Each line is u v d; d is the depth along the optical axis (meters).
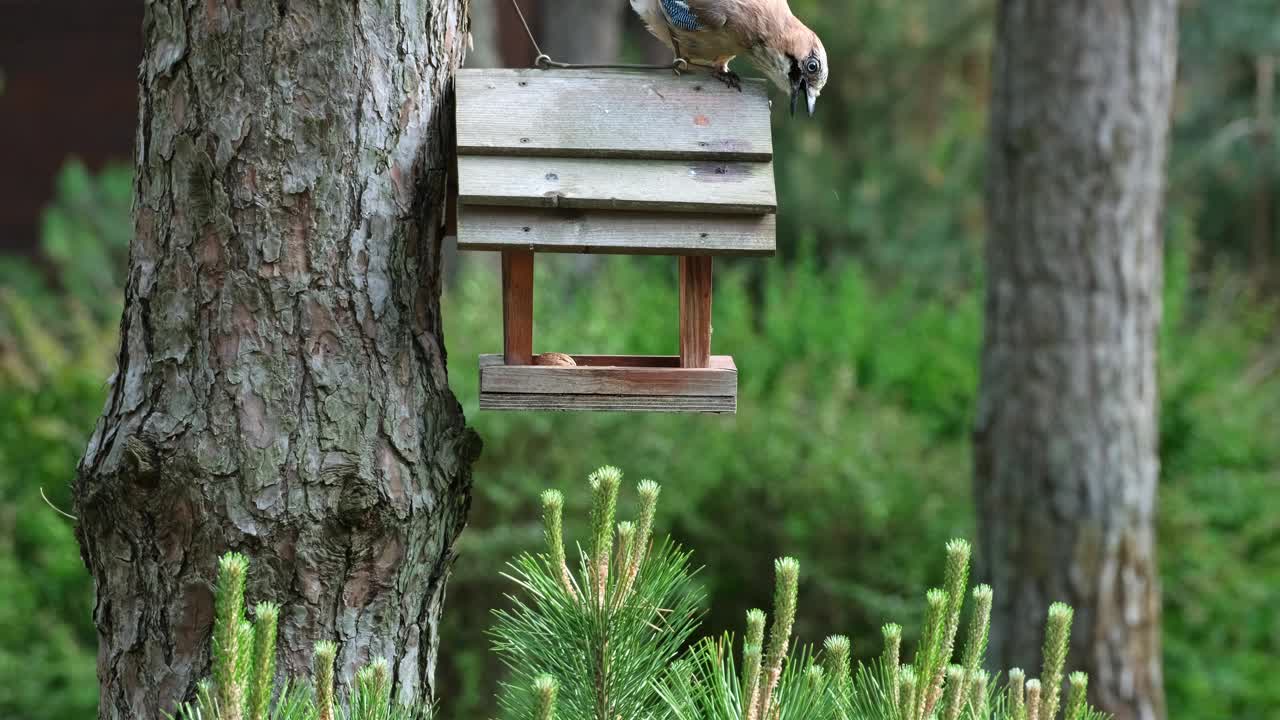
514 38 29.09
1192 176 28.78
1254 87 28.91
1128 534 10.91
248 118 5.14
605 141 5.37
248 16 5.14
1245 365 18.48
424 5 5.39
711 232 5.33
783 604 4.34
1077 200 10.74
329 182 5.18
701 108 5.52
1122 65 10.66
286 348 5.14
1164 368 15.66
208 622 5.15
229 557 3.78
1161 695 11.13
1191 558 14.34
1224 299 19.97
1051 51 10.70
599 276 18.06
